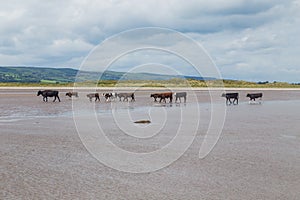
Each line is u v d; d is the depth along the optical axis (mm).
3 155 10523
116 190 7426
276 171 8773
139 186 7688
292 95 55781
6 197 6934
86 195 7098
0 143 12430
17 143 12461
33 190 7375
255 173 8609
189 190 7391
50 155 10609
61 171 8867
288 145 12273
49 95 34594
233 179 8133
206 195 7070
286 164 9492
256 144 12461
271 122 18922
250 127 16875
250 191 7281
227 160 10016
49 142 12711
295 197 6910
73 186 7668
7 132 14953
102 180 8141
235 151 11242
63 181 8023
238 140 13289
